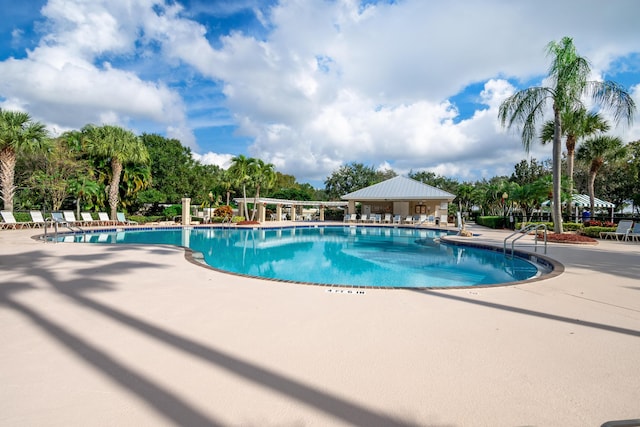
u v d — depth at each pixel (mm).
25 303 4172
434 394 2217
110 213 22438
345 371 2518
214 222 25438
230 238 17203
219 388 2246
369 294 4887
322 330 3381
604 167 33156
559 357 2816
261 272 8859
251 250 13148
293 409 2021
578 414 2012
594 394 2240
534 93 13375
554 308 4281
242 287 5211
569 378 2459
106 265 6961
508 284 5699
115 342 2998
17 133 16016
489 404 2107
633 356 2852
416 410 2031
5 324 3420
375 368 2572
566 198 21359
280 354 2799
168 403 2062
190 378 2373
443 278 8141
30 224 16781
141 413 1955
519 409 2059
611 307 4344
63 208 23156
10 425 1824
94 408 1997
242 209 30312
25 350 2801
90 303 4215
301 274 8594
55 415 1925
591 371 2572
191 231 20391
